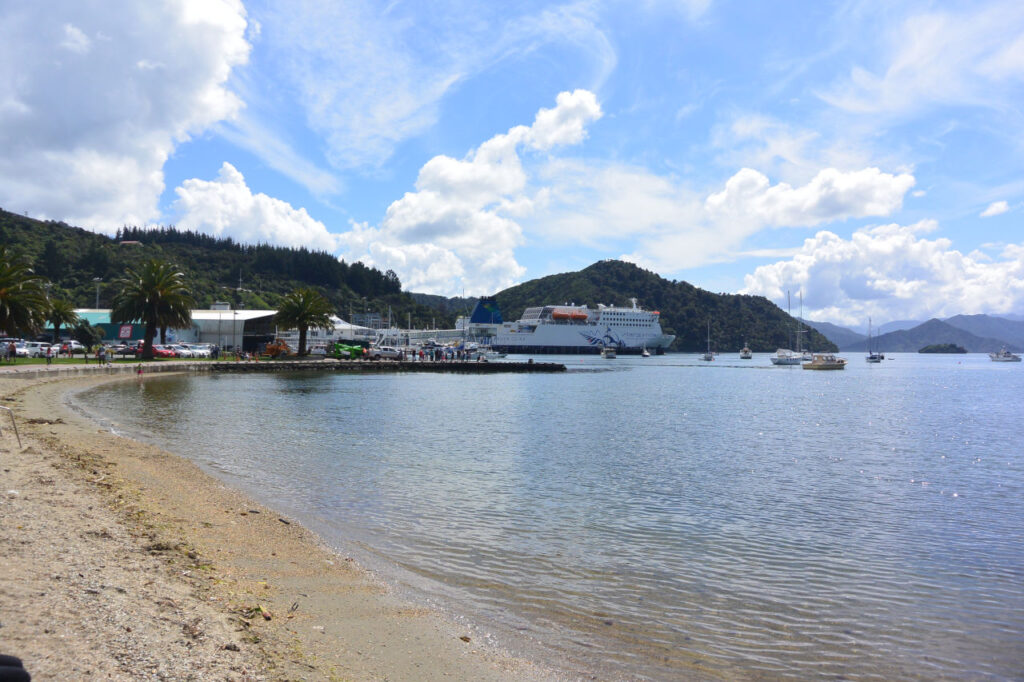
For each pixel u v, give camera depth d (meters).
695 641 8.51
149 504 13.20
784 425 38.91
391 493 16.98
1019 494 19.58
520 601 9.66
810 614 9.68
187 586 8.41
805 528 15.03
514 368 102.69
